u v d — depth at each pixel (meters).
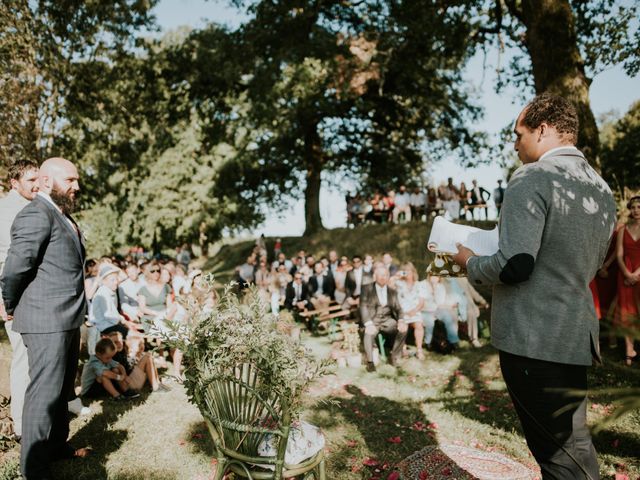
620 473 3.21
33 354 2.88
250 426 2.01
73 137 14.78
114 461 3.46
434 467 2.99
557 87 7.47
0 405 3.80
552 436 1.76
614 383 4.90
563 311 1.74
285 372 1.98
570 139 1.89
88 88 14.30
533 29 7.72
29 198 3.73
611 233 1.89
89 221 26.02
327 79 17.70
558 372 1.75
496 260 1.72
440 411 4.62
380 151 23.89
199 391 2.12
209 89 21.16
